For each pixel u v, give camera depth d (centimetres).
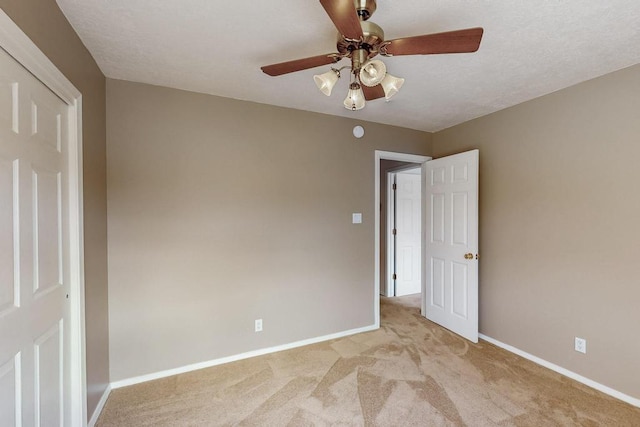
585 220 211
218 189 242
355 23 107
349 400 192
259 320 258
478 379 215
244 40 167
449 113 285
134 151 214
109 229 207
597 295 205
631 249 189
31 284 120
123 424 171
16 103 109
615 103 197
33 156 122
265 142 260
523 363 239
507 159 266
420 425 169
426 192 342
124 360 212
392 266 441
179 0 134
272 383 212
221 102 243
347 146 298
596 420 172
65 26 144
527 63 189
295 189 273
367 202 310
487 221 285
